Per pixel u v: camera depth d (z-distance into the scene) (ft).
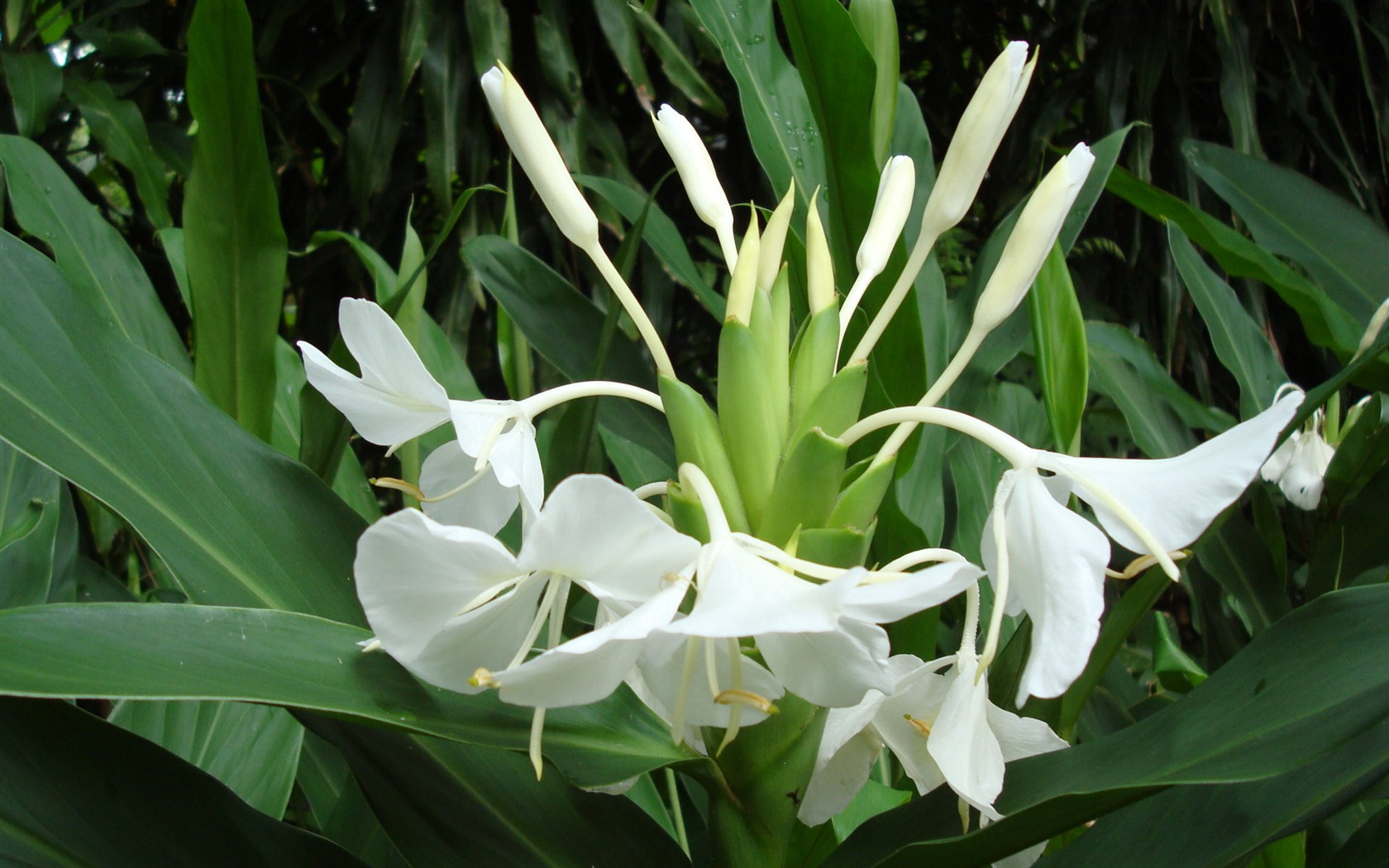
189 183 1.54
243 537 1.23
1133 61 4.68
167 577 2.14
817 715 1.20
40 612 1.05
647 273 3.92
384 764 1.24
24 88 3.34
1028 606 1.11
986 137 1.18
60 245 1.63
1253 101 4.44
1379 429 1.87
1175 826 1.18
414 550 1.03
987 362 1.71
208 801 1.18
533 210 4.21
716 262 4.76
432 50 3.93
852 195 1.45
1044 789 1.13
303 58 4.33
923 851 1.10
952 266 4.90
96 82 3.58
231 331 1.59
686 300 5.01
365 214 3.98
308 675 1.11
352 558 1.28
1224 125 5.10
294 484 1.28
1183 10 4.80
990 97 1.18
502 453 1.14
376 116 3.98
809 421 1.16
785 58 1.74
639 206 1.87
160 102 4.35
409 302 1.73
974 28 5.19
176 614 1.09
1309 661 1.09
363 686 1.12
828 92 1.41
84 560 1.82
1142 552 1.10
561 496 0.99
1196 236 2.06
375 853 1.56
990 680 1.36
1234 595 1.74
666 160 4.70
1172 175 4.86
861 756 1.29
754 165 4.57
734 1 1.74
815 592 0.98
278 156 4.04
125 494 1.18
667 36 4.05
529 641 1.07
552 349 1.68
